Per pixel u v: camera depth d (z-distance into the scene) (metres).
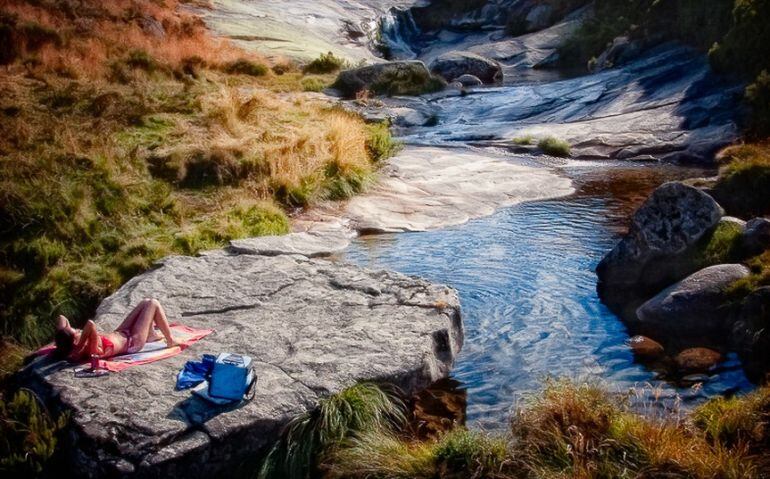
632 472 5.78
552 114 22.20
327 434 6.54
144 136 14.61
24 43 19.12
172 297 9.09
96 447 6.10
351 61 32.69
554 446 6.18
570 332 8.89
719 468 5.68
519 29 39.78
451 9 46.22
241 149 14.44
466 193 15.30
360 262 11.42
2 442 6.32
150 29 25.84
